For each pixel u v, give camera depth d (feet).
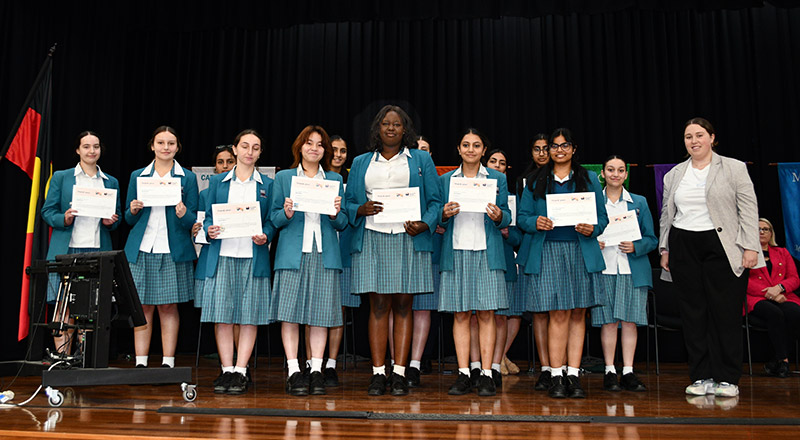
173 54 23.25
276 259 10.88
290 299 10.73
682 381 13.79
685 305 11.64
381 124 11.14
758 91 20.94
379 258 10.80
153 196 12.07
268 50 23.04
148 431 7.50
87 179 13.02
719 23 21.44
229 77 23.07
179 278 12.50
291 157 22.59
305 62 22.89
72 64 19.42
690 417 8.58
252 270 11.09
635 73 21.50
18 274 16.76
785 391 11.97
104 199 12.51
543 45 22.07
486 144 11.66
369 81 22.39
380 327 11.10
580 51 21.88
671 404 10.09
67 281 10.52
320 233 11.03
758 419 8.27
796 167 19.90
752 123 20.97
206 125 23.03
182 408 9.02
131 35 23.16
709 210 11.28
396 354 11.09
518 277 12.89
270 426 7.91
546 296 10.82
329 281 10.96
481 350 11.15
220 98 22.94
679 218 11.74
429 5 21.39
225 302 10.91
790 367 17.40
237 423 8.11
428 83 22.09
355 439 7.17
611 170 12.94
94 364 9.75
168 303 12.23
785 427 8.04
